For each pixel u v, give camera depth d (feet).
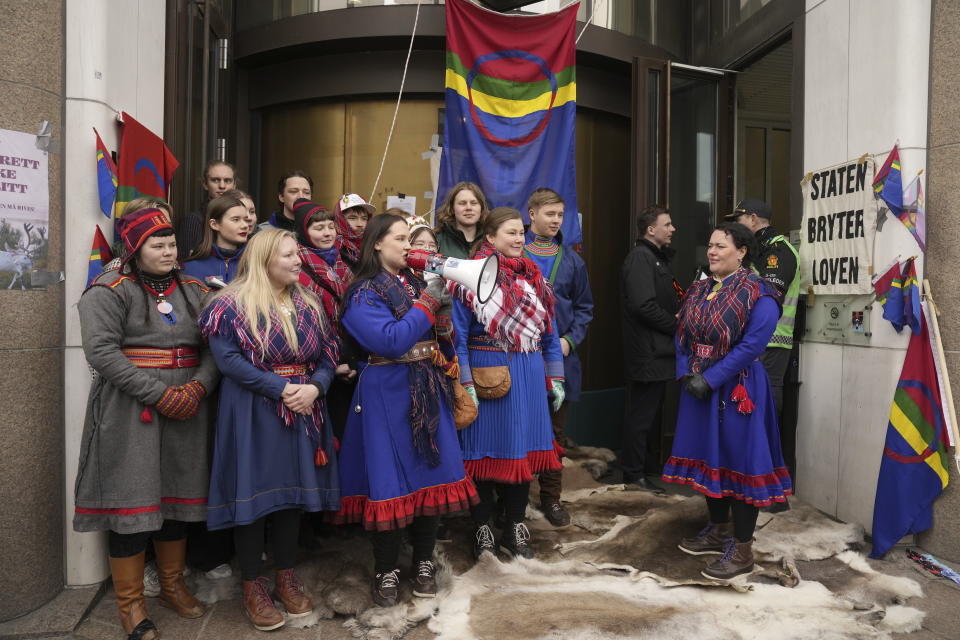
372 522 9.23
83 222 9.96
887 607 9.74
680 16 19.25
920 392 11.51
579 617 9.13
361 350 9.81
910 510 11.35
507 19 15.67
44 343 9.51
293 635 9.05
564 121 16.03
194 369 9.21
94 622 9.33
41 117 9.46
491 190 15.72
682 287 18.10
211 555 10.50
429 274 9.55
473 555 11.37
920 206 11.68
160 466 8.96
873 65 12.44
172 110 12.76
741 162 18.40
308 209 11.25
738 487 10.53
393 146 17.35
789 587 10.17
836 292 13.19
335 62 17.10
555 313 12.19
